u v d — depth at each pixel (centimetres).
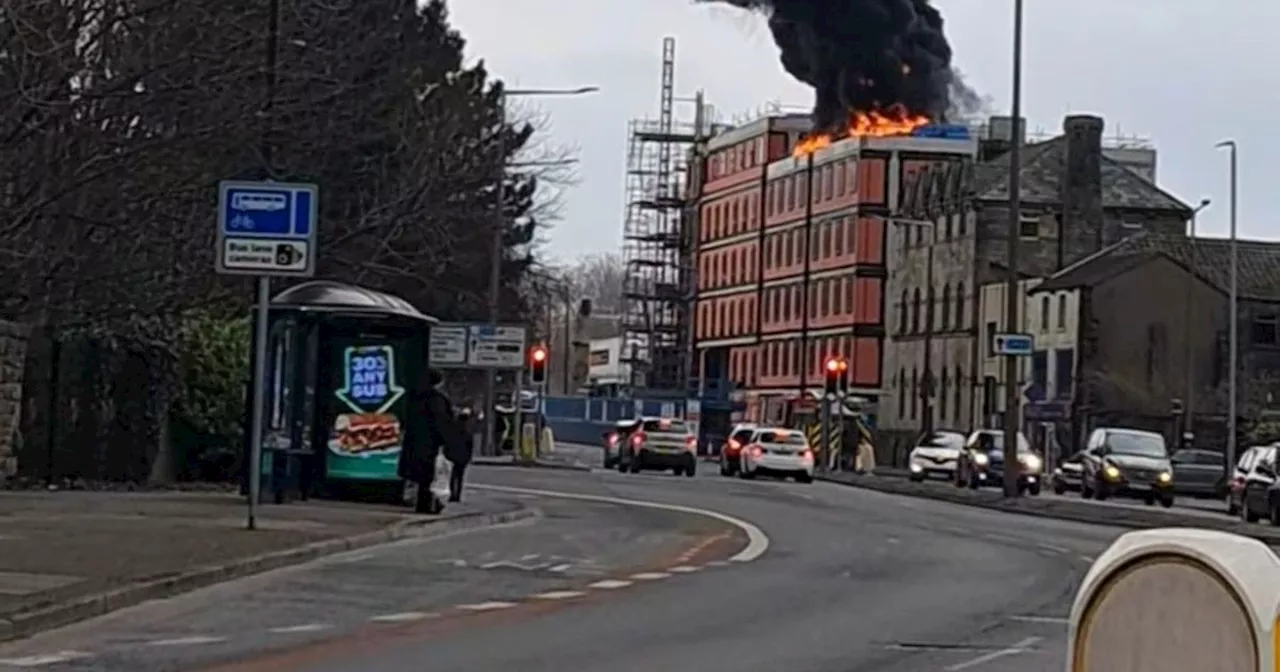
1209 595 575
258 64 3195
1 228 2914
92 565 1848
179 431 3484
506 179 5788
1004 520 3778
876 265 11338
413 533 2625
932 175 10688
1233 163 7269
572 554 2439
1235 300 7431
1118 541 612
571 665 1397
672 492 4491
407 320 2941
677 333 14188
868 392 11281
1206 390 8769
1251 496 4250
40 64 2825
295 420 2939
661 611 1792
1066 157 9962
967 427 9919
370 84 3784
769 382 12581
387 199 4353
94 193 3191
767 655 1488
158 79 3072
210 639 1491
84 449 3241
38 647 1420
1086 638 600
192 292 3484
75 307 3225
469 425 4009
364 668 1349
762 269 12862
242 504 2800
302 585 1922
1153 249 9081
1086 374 8750
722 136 13750
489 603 1820
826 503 4234
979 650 1555
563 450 10031
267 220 2255
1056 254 9888
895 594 2048
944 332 10312
